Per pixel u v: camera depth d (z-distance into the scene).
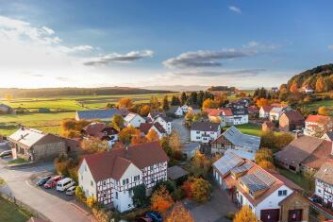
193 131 123.12
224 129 141.50
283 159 89.06
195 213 61.72
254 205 57.66
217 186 75.31
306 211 58.00
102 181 61.44
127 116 144.25
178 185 72.88
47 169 82.44
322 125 125.50
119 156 66.31
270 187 59.59
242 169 69.94
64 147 93.00
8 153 95.00
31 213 57.59
